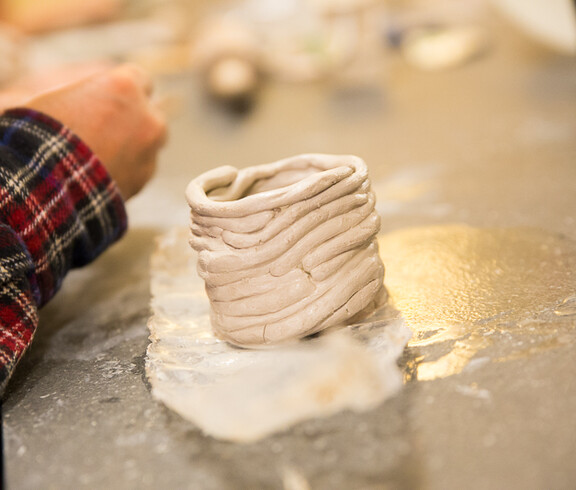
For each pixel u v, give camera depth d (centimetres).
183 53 90
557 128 60
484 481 29
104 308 44
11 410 36
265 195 34
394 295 40
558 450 30
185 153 67
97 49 86
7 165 38
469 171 55
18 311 36
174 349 38
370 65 78
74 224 40
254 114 76
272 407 33
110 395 36
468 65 83
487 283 40
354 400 33
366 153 61
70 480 32
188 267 46
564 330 35
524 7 70
